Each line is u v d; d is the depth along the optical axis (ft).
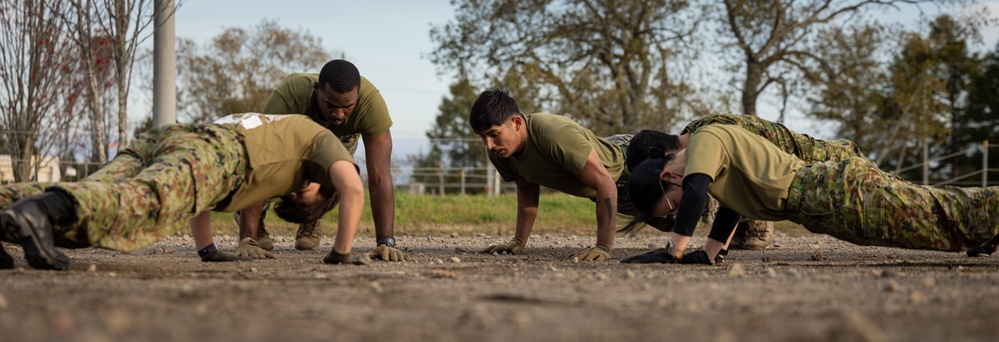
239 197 14.10
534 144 18.45
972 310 8.85
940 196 14.96
